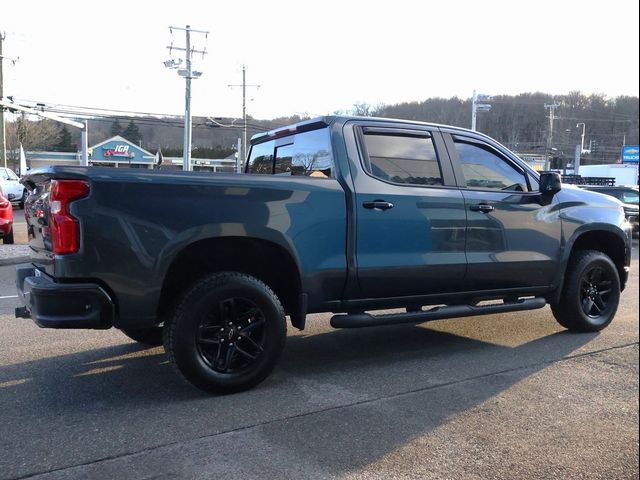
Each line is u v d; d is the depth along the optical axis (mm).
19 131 67500
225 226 3955
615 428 3596
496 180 5391
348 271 4434
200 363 3947
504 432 3518
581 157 54625
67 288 3602
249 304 4129
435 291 4965
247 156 6199
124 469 3010
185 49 35750
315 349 5398
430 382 4430
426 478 2961
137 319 3797
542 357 5117
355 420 3672
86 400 3986
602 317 6098
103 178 3670
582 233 5824
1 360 4918
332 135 4590
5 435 3404
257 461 3113
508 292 5406
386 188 4641
